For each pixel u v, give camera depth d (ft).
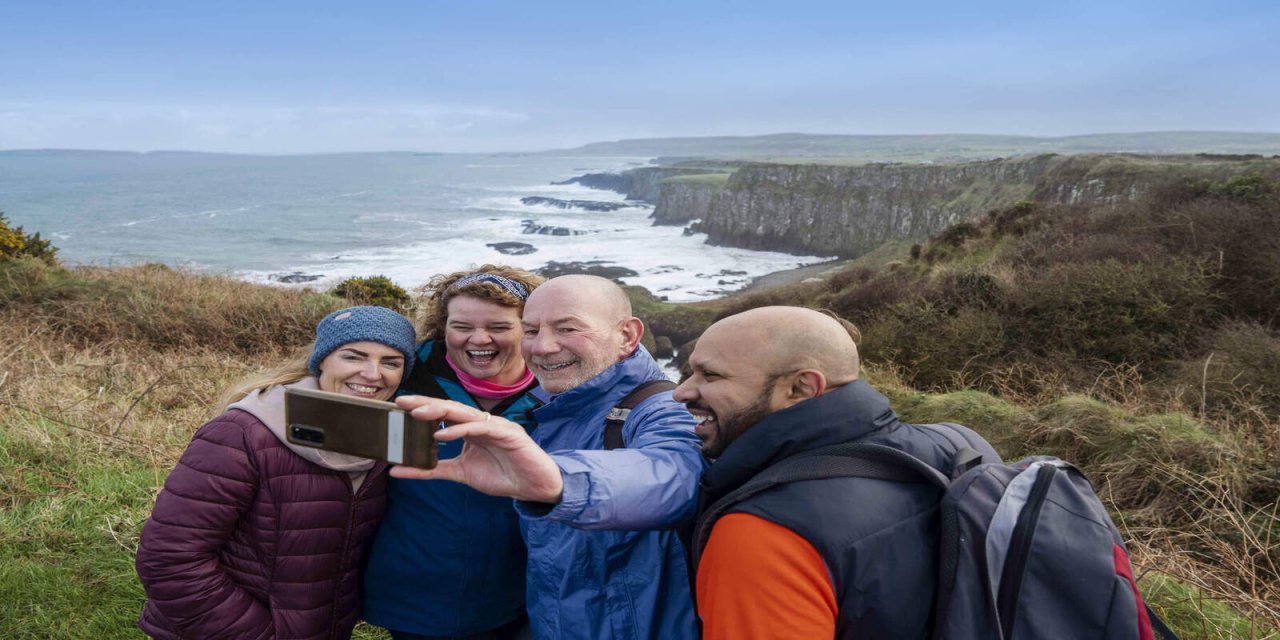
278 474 5.49
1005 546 3.75
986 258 56.18
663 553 5.15
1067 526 3.84
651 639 5.09
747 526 3.80
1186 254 35.09
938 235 67.56
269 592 5.65
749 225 324.80
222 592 5.52
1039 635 3.61
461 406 3.90
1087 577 3.67
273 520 5.55
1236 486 14.44
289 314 32.76
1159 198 51.70
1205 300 31.89
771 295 86.12
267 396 5.74
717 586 3.81
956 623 3.65
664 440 4.98
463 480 4.17
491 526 6.37
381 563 6.42
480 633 6.70
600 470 4.33
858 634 3.75
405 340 5.89
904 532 3.82
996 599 3.72
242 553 5.68
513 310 6.28
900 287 47.93
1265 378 23.47
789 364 4.29
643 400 5.53
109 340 28.60
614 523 4.36
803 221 307.17
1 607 9.72
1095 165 153.79
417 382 6.42
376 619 6.66
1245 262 32.78
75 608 9.85
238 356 28.94
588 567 5.32
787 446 4.17
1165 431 16.63
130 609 9.88
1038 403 26.45
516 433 3.95
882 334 37.09
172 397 20.67
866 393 4.38
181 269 42.73
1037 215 61.93
